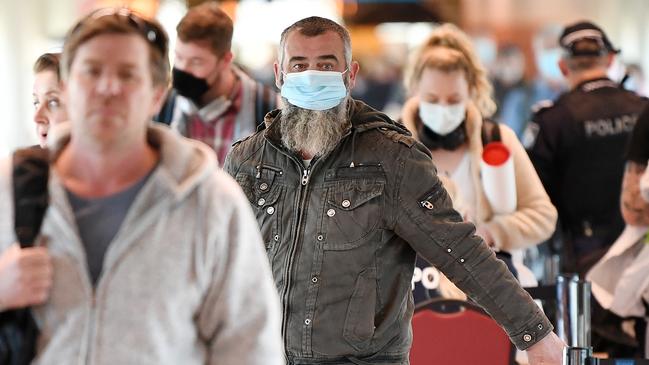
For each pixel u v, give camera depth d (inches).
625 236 384.2
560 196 451.8
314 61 266.1
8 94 823.7
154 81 191.5
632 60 1076.5
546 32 1133.7
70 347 184.5
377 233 263.3
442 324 321.7
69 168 190.4
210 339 195.2
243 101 406.3
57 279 185.0
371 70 1133.7
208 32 394.9
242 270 192.7
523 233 365.7
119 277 184.9
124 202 188.4
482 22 1205.1
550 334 266.7
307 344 262.7
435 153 370.0
